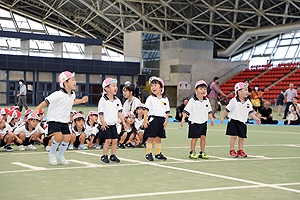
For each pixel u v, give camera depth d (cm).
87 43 4016
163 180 499
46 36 3834
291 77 3731
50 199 392
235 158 718
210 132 1327
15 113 805
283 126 1631
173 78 3941
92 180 494
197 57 4103
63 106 614
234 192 434
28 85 3716
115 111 659
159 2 4288
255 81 3897
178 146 916
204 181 496
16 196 404
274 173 562
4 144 789
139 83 2775
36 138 815
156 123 679
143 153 784
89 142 848
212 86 1720
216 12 4284
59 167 596
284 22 4144
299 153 799
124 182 483
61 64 3769
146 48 4016
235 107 729
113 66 3938
